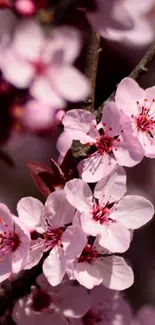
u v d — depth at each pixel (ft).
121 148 0.85
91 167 0.85
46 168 0.85
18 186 1.21
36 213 0.84
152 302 1.14
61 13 0.72
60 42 0.73
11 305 0.90
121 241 0.83
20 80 0.72
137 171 1.09
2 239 0.84
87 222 0.82
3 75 0.72
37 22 0.72
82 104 0.86
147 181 1.09
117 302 0.94
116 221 0.84
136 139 0.84
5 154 0.84
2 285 0.88
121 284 0.85
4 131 0.75
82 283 0.83
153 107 0.86
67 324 0.90
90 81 0.85
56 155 1.17
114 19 0.70
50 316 0.90
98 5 0.71
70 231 0.82
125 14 0.70
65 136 0.88
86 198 0.84
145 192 1.09
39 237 0.84
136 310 1.12
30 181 1.21
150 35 0.71
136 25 0.71
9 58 0.72
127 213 0.85
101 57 0.96
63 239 0.82
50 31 0.73
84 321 0.93
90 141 0.85
